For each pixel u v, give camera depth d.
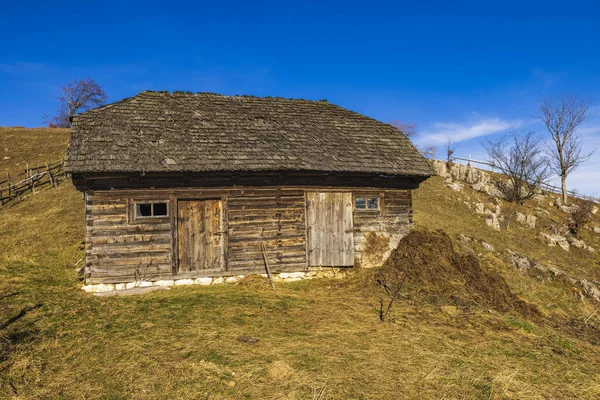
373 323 8.48
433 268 11.55
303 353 6.71
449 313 9.30
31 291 9.74
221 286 11.13
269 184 12.24
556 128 35.25
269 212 12.19
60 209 19.09
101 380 5.65
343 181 13.02
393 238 13.50
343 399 5.33
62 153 31.05
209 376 5.77
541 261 19.19
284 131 13.78
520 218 26.02
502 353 7.35
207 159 11.34
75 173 10.28
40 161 28.89
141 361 6.22
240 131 13.16
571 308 13.13
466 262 12.17
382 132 15.38
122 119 12.33
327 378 5.86
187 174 11.15
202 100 14.74
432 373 6.22
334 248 12.74
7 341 6.73
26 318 7.93
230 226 11.80
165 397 5.24
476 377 6.20
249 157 11.84
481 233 21.30
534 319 10.32
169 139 11.85
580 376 6.70
